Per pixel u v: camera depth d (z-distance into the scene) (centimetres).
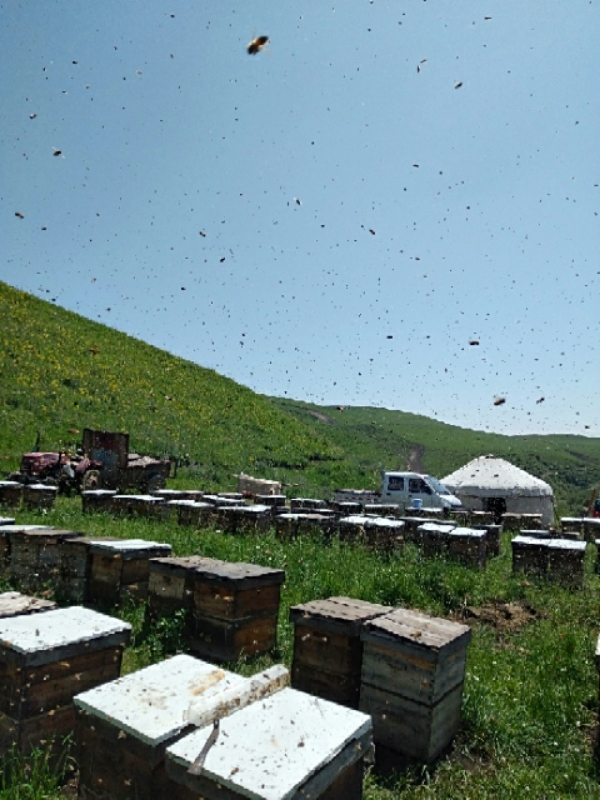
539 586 936
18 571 676
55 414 2717
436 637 397
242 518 1198
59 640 341
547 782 380
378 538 1088
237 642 518
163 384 4100
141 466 1923
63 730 344
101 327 4934
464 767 391
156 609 579
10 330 3659
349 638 424
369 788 356
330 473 3631
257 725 250
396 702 393
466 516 1683
